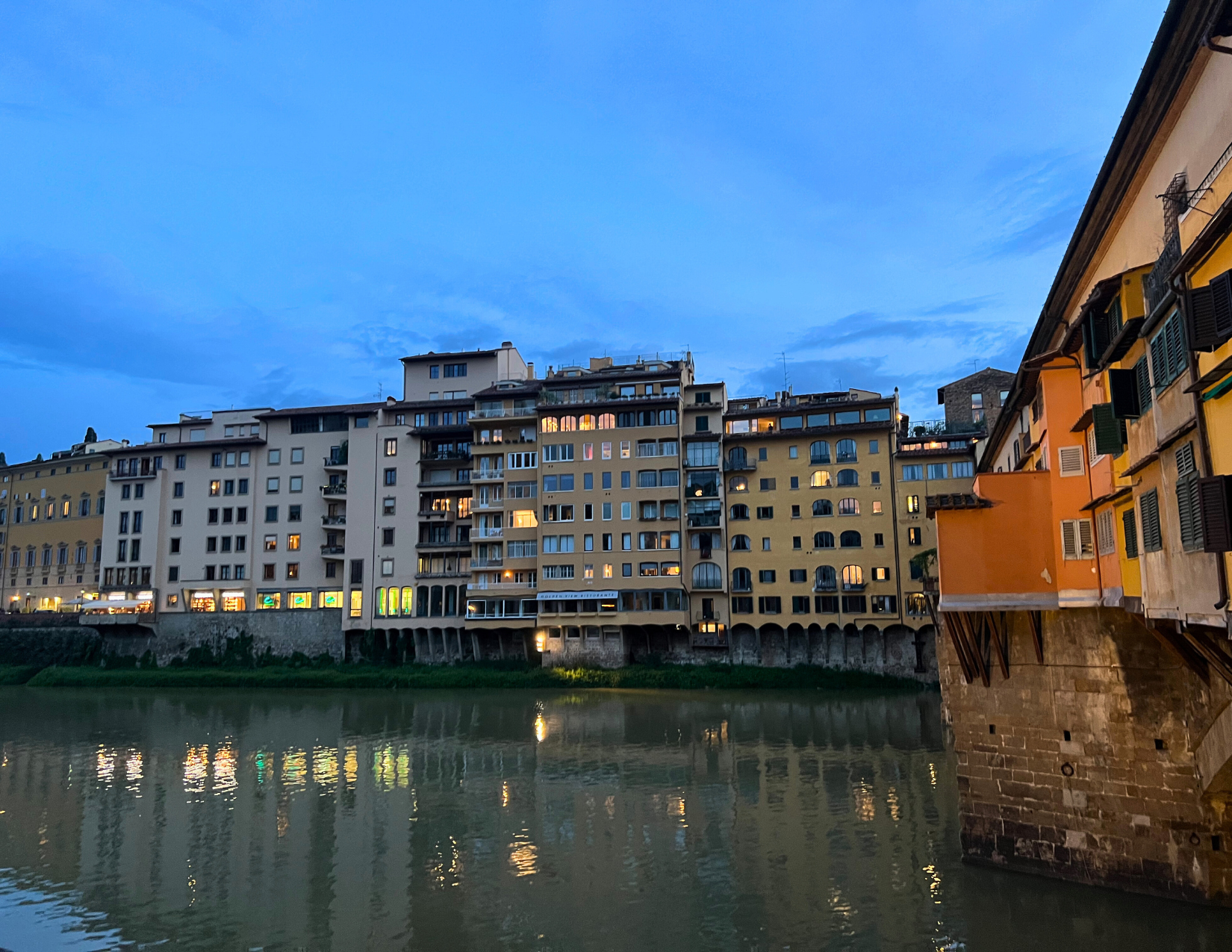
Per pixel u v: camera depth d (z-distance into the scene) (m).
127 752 45.00
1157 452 14.57
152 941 21.06
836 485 67.44
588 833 29.11
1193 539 13.16
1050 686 20.97
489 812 32.06
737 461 69.56
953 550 21.41
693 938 20.39
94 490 91.81
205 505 82.94
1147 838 19.23
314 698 65.12
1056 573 20.55
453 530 75.94
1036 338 25.20
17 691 73.62
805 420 69.44
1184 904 18.62
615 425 70.56
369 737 48.16
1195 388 12.07
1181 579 14.00
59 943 21.00
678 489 68.38
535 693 63.88
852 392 71.50
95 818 32.12
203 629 79.75
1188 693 18.67
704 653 68.69
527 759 41.31
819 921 20.91
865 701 57.50
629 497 69.12
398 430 78.06
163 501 83.62
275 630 78.31
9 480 99.25
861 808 30.86
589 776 37.50
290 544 80.62
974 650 22.17
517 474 73.44
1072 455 20.33
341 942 20.81
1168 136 14.77
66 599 91.25
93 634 82.38
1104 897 19.66
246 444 82.62
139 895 24.08
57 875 25.81
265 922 22.08
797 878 23.92
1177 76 13.48
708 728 48.53
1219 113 12.50
